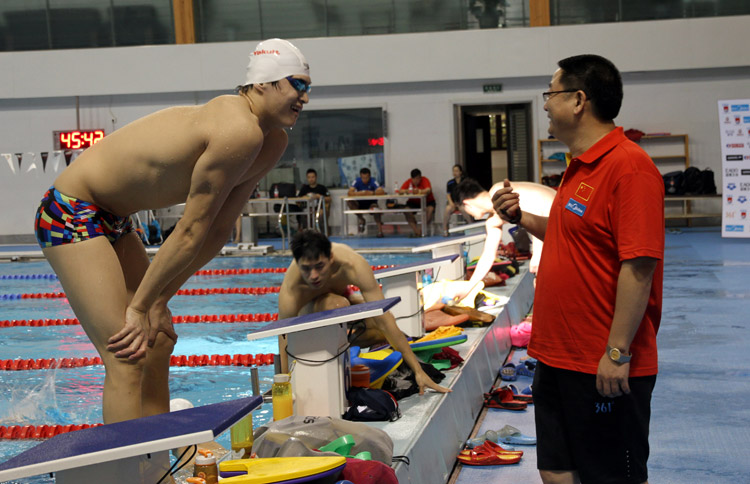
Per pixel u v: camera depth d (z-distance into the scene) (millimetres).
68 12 15500
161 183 2410
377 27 15273
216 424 1680
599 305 2146
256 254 12703
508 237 8734
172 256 2334
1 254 13047
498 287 6789
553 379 2275
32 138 15711
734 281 8234
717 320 6289
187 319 7367
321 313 3166
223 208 2689
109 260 2426
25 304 8680
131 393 2412
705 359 5070
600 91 2150
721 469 3227
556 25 14812
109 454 1592
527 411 4188
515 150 15961
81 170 2445
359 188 14984
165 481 1833
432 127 15336
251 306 8133
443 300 5512
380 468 2289
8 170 15711
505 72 14914
